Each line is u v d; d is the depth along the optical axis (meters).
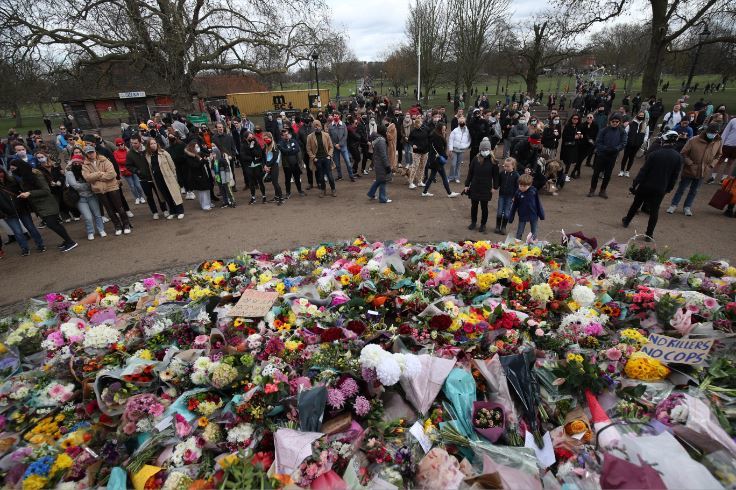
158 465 2.67
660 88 46.75
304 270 5.34
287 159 10.23
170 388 3.17
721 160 10.04
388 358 2.87
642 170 6.82
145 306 4.61
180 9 16.14
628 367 3.12
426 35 30.22
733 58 24.05
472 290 4.41
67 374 3.40
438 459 2.49
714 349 3.30
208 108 29.00
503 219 7.27
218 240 7.79
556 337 3.58
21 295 6.03
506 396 2.92
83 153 8.81
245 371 3.11
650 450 2.27
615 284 4.32
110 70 20.45
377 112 20.75
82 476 2.60
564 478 2.44
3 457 2.75
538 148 9.48
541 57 32.62
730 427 2.66
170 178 8.88
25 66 16.42
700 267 4.80
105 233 8.45
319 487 2.35
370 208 9.25
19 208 7.35
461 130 11.11
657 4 17.67
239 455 2.56
